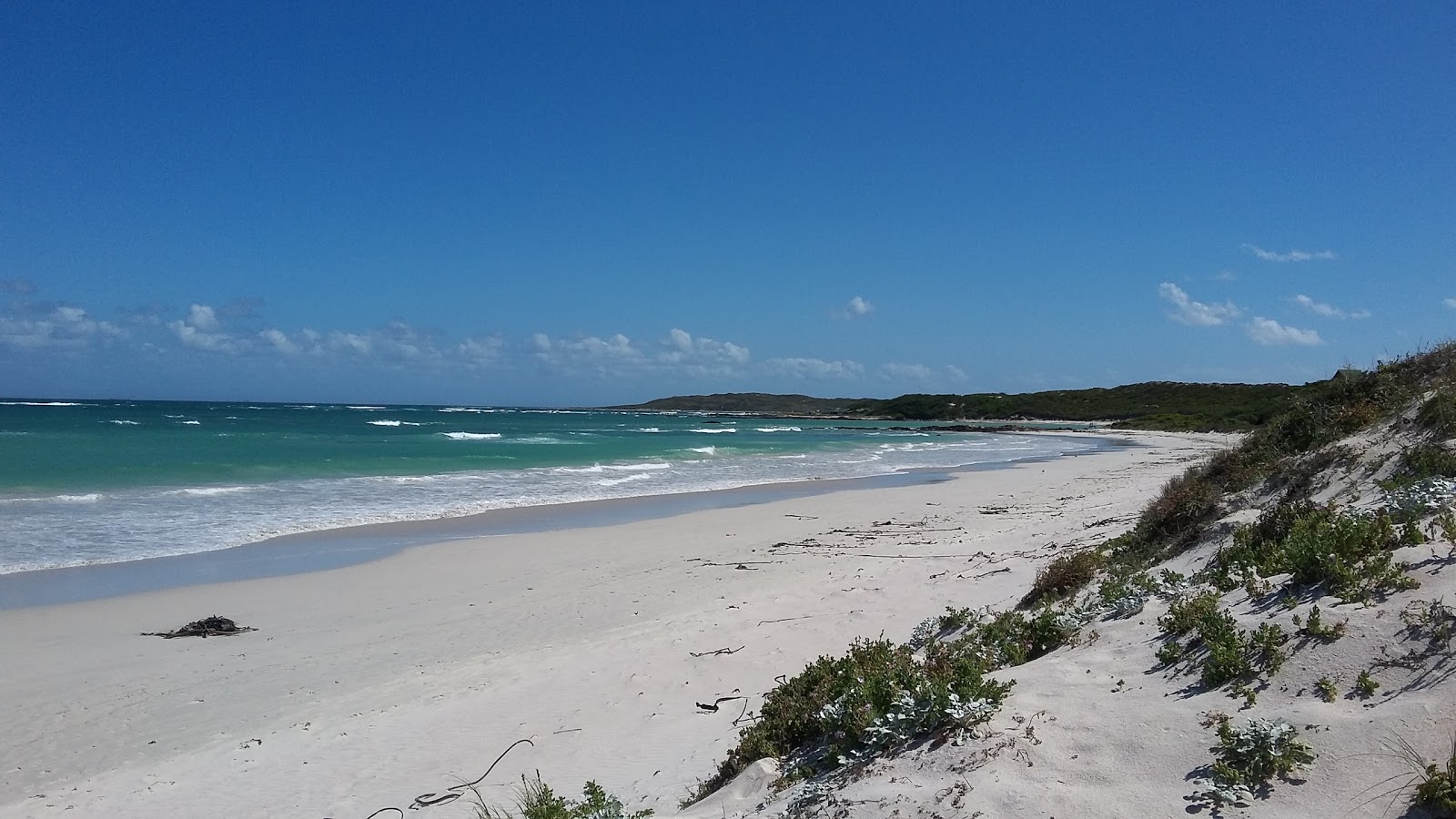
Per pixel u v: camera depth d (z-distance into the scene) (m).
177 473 27.81
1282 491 9.11
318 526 19.75
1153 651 5.17
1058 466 37.91
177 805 6.77
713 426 100.75
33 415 73.38
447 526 20.23
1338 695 3.88
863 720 5.29
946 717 4.80
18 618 11.96
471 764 7.23
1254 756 3.61
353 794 6.82
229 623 11.64
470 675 9.49
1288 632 4.50
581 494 26.75
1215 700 4.22
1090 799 3.69
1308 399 11.33
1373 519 5.79
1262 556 6.53
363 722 8.27
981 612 9.00
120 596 13.25
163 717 8.60
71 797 6.96
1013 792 3.88
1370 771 3.35
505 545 17.75
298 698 9.05
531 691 8.84
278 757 7.55
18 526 18.42
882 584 12.00
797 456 45.59
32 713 8.73
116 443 39.94
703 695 8.34
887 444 61.00
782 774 5.48
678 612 11.90
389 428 69.12
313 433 56.03
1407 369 10.55
